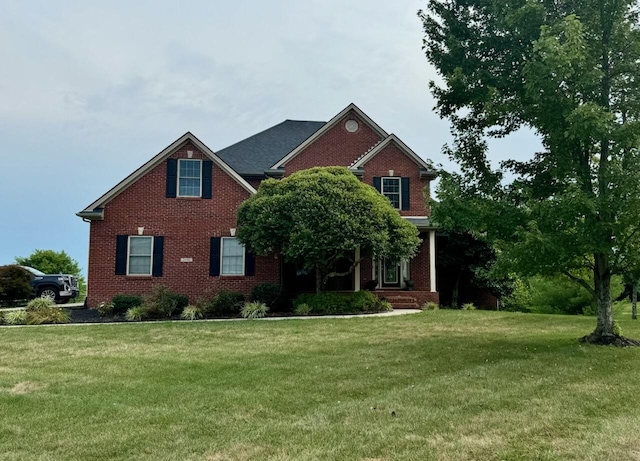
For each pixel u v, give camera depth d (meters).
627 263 9.96
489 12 10.75
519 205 10.63
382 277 22.06
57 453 4.43
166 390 6.69
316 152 23.16
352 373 7.61
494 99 10.04
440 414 5.39
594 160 10.23
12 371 8.11
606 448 4.34
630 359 8.52
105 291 18.52
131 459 4.26
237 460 4.18
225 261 19.41
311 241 15.80
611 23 9.69
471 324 13.89
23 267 21.47
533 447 4.39
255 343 10.80
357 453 4.29
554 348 9.75
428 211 21.92
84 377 7.61
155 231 19.05
